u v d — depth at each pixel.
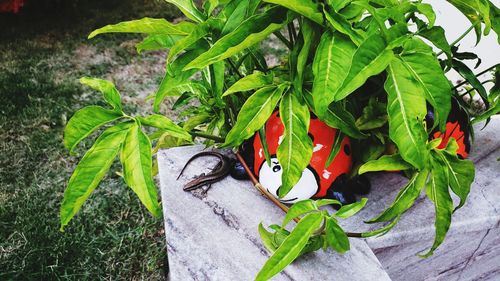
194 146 1.27
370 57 0.73
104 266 1.72
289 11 0.82
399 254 1.08
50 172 2.20
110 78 3.02
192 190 1.09
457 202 1.07
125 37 3.62
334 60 0.78
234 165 1.15
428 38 0.86
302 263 0.91
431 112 1.04
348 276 0.89
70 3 4.02
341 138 0.96
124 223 1.89
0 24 3.78
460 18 2.28
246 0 0.86
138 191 0.80
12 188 2.09
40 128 2.51
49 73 3.06
